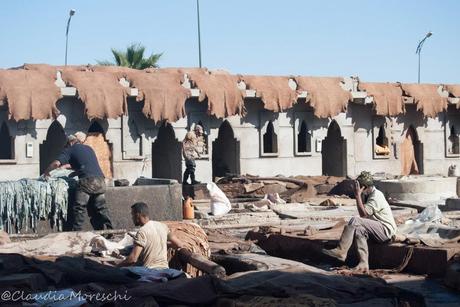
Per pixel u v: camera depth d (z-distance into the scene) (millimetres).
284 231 14453
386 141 32812
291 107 29219
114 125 26484
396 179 25469
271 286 9055
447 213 18781
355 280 9852
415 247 12203
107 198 16688
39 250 12445
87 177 15719
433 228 14398
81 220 15734
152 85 26281
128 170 26781
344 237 12398
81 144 16016
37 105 24141
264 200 22031
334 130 31953
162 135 29422
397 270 12203
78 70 25531
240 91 27875
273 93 28641
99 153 26266
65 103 25500
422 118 33750
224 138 30078
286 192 24953
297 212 20141
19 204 15383
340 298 9242
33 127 24984
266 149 30562
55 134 27438
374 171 32438
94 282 9070
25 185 15438
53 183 15648
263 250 13859
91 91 25109
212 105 27281
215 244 13719
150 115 26156
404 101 32000
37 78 24453
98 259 11711
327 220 18375
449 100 33375
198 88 27172
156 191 17344
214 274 10391
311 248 13250
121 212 16844
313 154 30688
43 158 28109
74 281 9148
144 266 10281
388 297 9484
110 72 26047
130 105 26812
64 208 15766
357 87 31109
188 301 8312
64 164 15711
